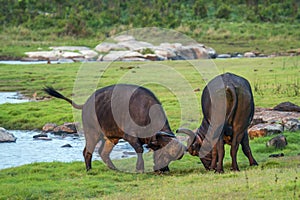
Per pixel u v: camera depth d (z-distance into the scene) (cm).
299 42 8675
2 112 3675
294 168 2016
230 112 2094
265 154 2462
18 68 5881
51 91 2381
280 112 3175
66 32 8925
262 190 1606
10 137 3022
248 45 8419
